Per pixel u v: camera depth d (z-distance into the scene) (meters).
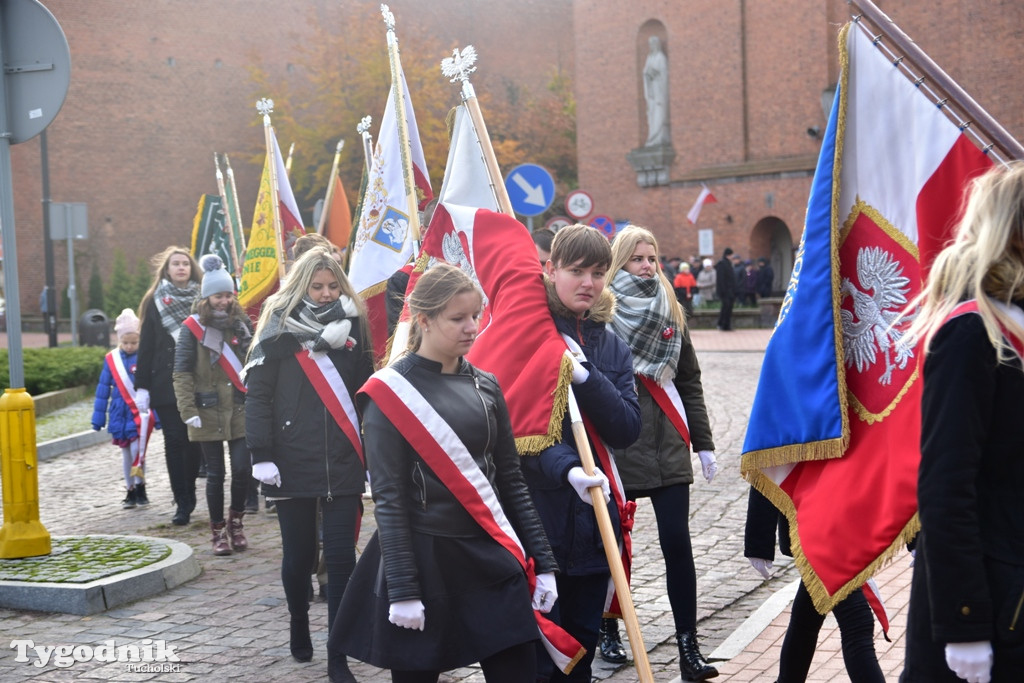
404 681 3.53
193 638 5.93
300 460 5.39
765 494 3.95
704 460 5.55
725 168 36.59
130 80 41.31
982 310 2.69
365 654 3.58
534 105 47.03
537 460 4.20
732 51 36.34
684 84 37.69
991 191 2.79
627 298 5.42
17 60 7.14
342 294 5.63
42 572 6.77
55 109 7.11
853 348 3.85
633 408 4.39
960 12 29.75
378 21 38.62
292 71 44.38
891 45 3.91
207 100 42.75
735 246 36.50
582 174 40.75
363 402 3.65
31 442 7.23
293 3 44.22
